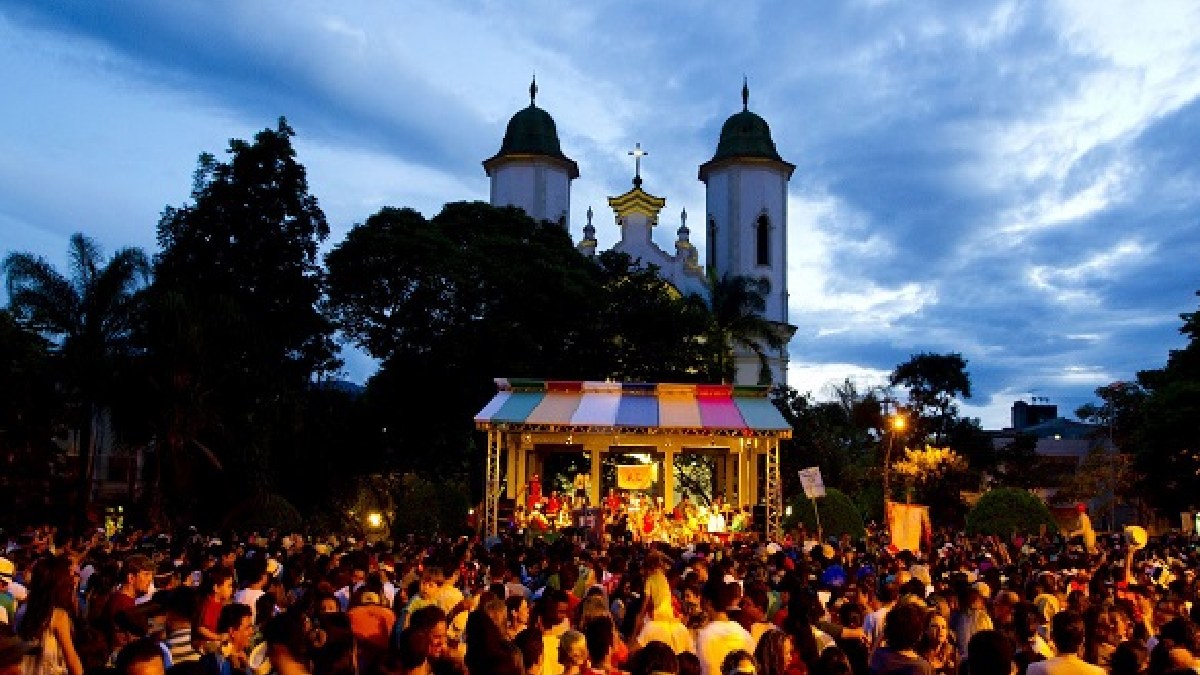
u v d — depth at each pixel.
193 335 33.91
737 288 57.91
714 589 8.24
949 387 70.88
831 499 34.75
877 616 9.71
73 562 12.73
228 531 31.27
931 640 8.83
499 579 12.17
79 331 34.47
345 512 43.84
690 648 8.73
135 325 34.91
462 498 40.44
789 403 58.91
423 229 43.78
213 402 35.38
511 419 29.80
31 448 34.12
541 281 43.03
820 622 9.16
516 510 30.81
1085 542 20.03
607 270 50.50
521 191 74.44
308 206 43.44
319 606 8.85
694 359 48.25
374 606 8.72
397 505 41.06
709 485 48.28
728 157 75.81
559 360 44.00
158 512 34.66
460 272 42.47
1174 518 47.78
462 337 42.09
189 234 41.31
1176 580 13.20
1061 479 67.50
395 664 6.59
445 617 7.39
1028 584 12.54
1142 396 58.12
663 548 17.41
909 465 51.50
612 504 30.97
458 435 43.31
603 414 30.41
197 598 7.79
